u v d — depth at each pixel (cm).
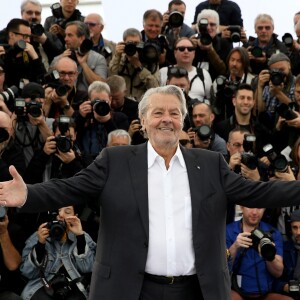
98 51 2108
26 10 2078
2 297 1372
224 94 1866
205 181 877
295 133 1755
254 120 1819
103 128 1669
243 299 1438
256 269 1443
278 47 2134
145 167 877
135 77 1950
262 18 2128
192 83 1948
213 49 2045
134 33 2020
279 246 1462
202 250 855
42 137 1579
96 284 861
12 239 1434
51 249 1409
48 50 1984
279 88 1828
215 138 1706
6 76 1839
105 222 866
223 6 2339
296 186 868
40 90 1678
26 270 1395
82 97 1823
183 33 2189
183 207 869
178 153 885
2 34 1980
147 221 855
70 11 2119
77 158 1522
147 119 874
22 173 1534
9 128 1492
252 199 874
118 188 866
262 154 1748
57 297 1370
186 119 1772
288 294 1447
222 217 876
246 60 1989
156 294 856
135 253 850
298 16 2364
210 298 850
